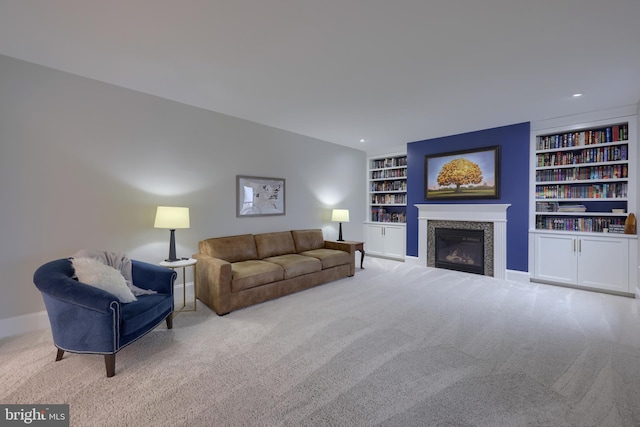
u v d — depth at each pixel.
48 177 2.60
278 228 4.60
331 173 5.51
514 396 1.68
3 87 2.39
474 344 2.32
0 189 2.39
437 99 3.28
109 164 2.93
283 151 4.64
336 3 1.74
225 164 3.89
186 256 3.52
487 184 4.52
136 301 2.26
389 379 1.86
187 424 1.48
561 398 1.67
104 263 2.48
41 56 2.39
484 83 2.85
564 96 3.17
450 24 1.94
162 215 2.95
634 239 3.45
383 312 3.02
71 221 2.72
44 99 2.56
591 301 3.35
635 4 1.72
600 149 3.80
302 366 2.01
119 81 2.86
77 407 1.59
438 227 5.09
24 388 1.75
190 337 2.44
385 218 6.23
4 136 2.40
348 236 5.94
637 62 2.43
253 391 1.74
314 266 3.91
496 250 4.41
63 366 1.99
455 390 1.74
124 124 3.02
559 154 4.07
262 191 4.33
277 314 2.96
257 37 2.10
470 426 1.46
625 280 3.52
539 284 4.07
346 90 3.04
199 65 2.53
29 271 2.53
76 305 1.88
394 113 3.77
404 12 1.82
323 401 1.65
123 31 2.04
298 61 2.45
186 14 1.84
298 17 1.87
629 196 3.57
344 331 2.56
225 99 3.33
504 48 2.23
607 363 2.03
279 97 3.25
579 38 2.09
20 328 2.49
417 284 4.08
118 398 1.67
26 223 2.51
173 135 3.39
